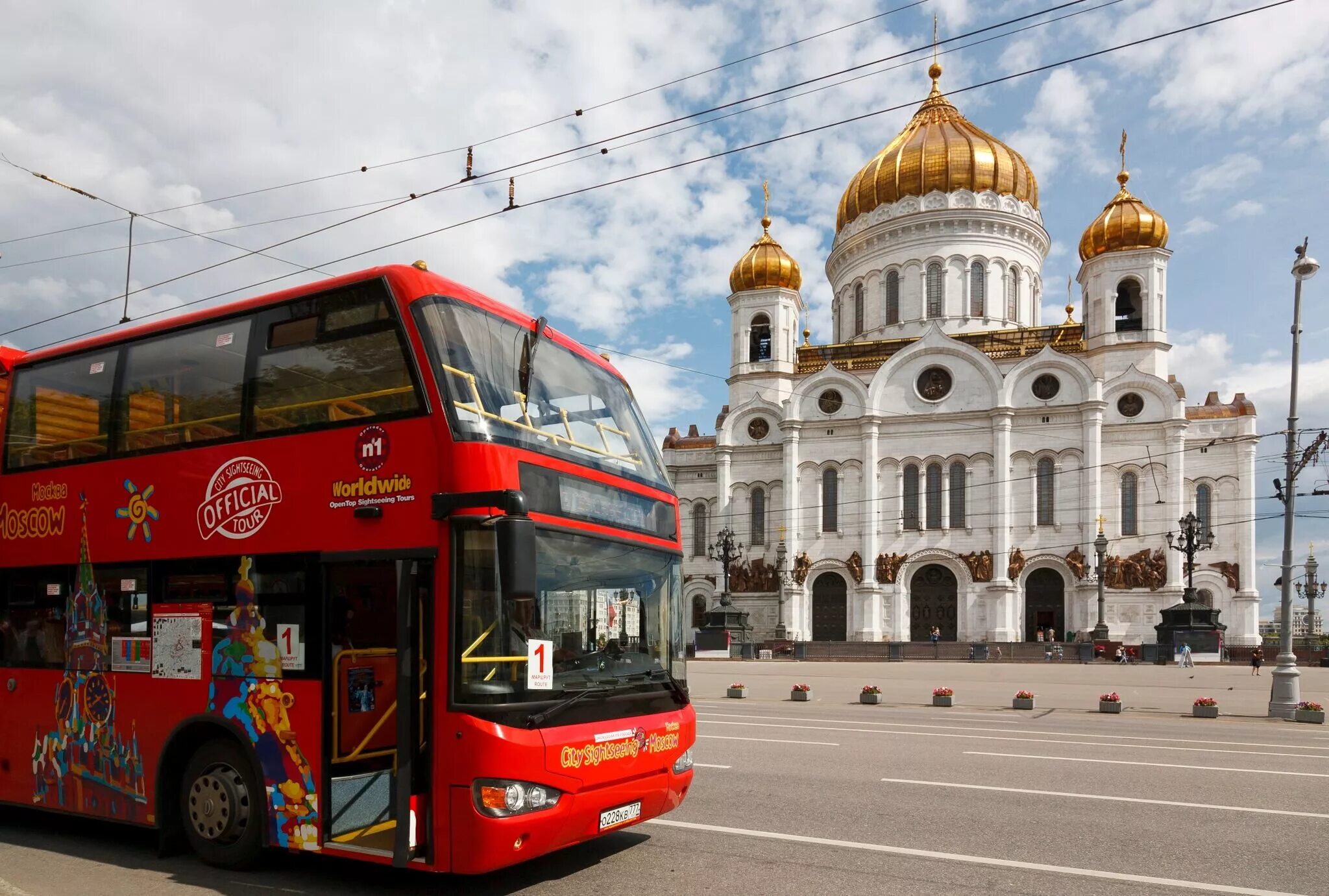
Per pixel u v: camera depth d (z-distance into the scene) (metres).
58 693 9.88
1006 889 7.63
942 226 66.00
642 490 9.09
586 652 7.91
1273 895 7.50
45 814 11.34
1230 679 36.97
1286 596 24.59
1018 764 13.73
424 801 7.25
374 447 7.91
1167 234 60.12
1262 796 11.38
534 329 8.79
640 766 8.14
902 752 15.01
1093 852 8.73
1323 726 22.38
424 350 7.81
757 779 12.44
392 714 8.61
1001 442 58.59
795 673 41.28
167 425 9.44
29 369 10.80
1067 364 58.25
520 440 7.78
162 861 8.88
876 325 68.19
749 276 67.69
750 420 65.88
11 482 10.67
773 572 63.84
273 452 8.57
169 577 9.16
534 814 7.09
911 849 8.81
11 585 10.52
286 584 8.30
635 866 8.36
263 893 7.81
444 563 7.36
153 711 9.06
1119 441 57.66
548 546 7.68
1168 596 55.25
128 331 9.98
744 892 7.59
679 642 9.16
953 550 59.16
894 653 53.59
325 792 7.86
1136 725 21.08
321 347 8.48
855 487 61.88
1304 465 25.72
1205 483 57.09
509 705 7.07
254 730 8.35
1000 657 52.50
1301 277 25.58
